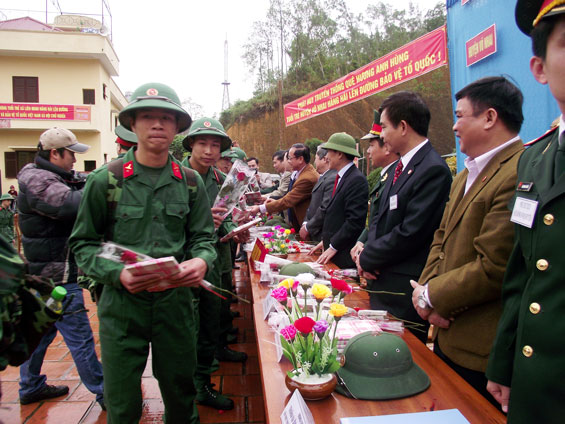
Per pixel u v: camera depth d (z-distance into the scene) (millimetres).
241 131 33594
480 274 1383
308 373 1235
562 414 901
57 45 18141
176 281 1516
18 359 1280
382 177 2738
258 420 2398
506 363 1144
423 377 1296
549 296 946
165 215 1713
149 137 1653
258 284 2471
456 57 3869
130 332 1639
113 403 1636
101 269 1550
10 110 18078
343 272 2541
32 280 1302
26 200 2318
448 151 25609
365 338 1337
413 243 1942
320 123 30750
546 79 958
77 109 18656
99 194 1644
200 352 2521
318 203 3873
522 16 1013
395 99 2086
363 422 1054
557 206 952
